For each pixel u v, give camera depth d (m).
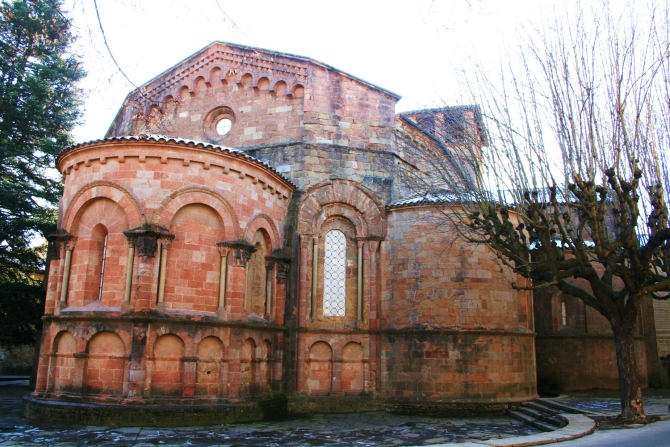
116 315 19.00
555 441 14.63
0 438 15.82
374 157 26.72
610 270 18.58
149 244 19.39
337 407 23.75
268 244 23.66
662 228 16.84
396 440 17.00
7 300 31.20
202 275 20.30
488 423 20.66
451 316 23.77
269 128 26.95
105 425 17.89
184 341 19.27
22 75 30.92
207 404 19.19
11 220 32.72
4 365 45.06
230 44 28.22
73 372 19.33
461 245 24.31
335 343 24.62
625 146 16.77
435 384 23.30
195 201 20.47
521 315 25.62
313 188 25.66
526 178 17.78
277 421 20.73
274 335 23.36
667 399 24.20
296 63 27.14
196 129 28.28
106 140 20.30
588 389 29.12
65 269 20.67
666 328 34.41
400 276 24.89
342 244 26.09
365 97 27.41
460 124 20.92
